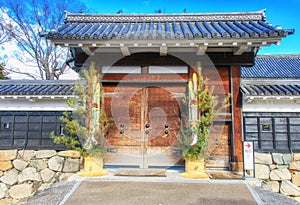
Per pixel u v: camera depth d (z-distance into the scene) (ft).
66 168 20.11
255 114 18.71
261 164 18.62
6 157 20.21
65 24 19.88
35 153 20.27
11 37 51.13
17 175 20.06
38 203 11.96
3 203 19.62
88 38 15.35
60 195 12.69
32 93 19.38
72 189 13.15
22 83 22.72
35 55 54.75
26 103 20.44
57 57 56.70
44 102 20.35
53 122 20.30
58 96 19.42
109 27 19.53
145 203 11.34
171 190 12.97
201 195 12.32
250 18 20.16
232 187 13.53
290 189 18.20
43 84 22.57
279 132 18.60
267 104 18.60
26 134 20.40
